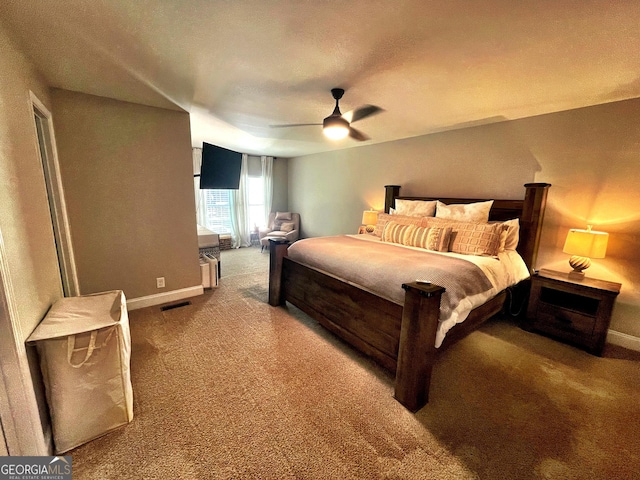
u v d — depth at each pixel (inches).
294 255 123.0
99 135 107.5
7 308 45.4
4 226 47.3
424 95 96.8
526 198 114.1
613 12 51.6
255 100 106.0
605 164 100.0
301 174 263.3
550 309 104.0
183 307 127.1
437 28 58.4
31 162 65.1
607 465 55.5
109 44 66.4
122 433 60.2
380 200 185.0
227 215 259.9
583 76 79.1
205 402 69.7
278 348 94.7
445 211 130.3
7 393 46.6
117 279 118.7
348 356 90.6
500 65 74.3
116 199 114.3
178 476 51.4
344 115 121.5
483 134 130.6
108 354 58.1
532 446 59.3
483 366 87.7
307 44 65.7
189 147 129.2
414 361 66.4
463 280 79.9
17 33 60.1
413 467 54.1
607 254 102.1
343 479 51.5
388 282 80.8
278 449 57.3
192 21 57.1
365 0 50.0
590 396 74.8
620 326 101.4
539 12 52.3
